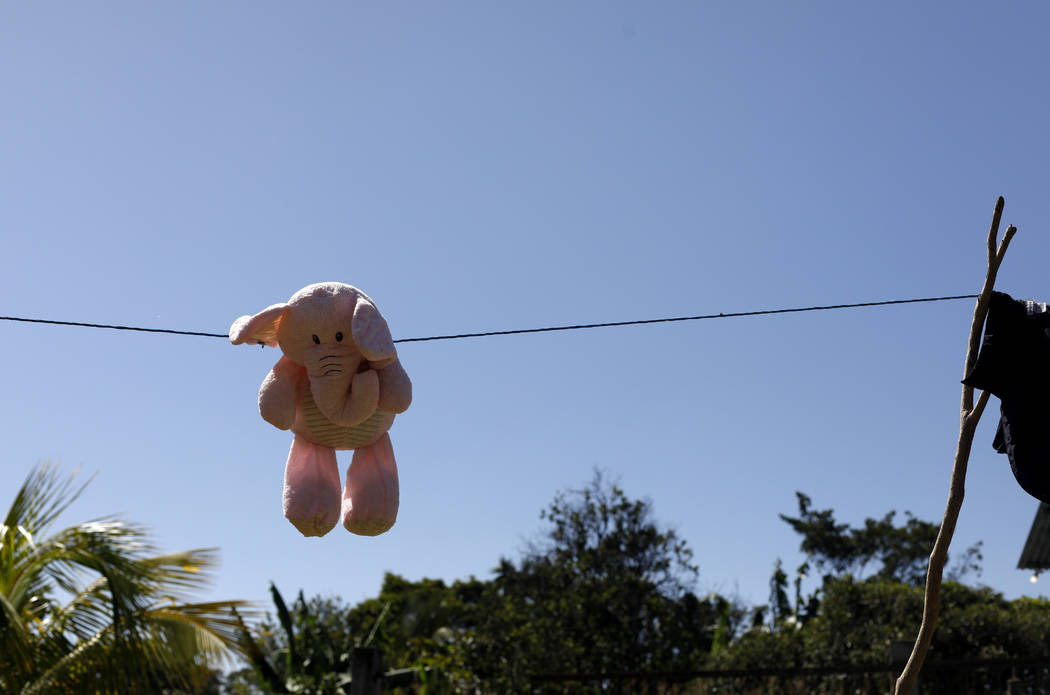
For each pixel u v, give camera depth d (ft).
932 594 11.54
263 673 48.62
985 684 39.63
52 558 24.72
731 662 51.60
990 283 11.85
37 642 23.65
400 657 57.67
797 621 62.80
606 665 55.42
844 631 50.90
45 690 23.36
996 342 11.63
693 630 59.31
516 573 61.31
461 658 53.42
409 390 12.26
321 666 50.78
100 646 24.30
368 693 34.50
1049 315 11.53
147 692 24.66
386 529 12.50
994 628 49.16
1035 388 11.44
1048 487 11.16
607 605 57.88
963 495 11.66
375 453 12.73
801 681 45.37
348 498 12.52
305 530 12.36
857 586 54.29
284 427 12.23
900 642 33.22
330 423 12.35
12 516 24.90
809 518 97.45
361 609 86.43
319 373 12.10
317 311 12.25
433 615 74.84
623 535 60.95
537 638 53.62
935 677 39.40
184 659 25.77
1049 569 37.58
